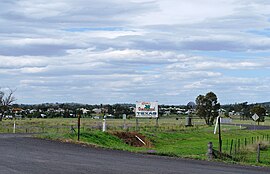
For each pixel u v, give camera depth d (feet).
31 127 175.22
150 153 79.82
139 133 146.72
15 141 89.61
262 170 64.34
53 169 52.08
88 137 115.34
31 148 76.59
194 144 143.64
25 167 52.85
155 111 184.96
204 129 223.71
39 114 399.65
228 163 71.97
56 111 418.51
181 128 217.97
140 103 185.68
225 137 183.32
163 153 79.97
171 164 63.77
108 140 122.11
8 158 61.05
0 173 47.75
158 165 61.41
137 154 77.05
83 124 226.99
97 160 63.77
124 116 220.02
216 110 296.92
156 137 153.58
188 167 61.21
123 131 142.00
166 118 450.71
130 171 53.47
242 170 62.13
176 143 149.48
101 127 182.09
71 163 58.54
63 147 81.56
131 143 130.31
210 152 78.13
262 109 345.72
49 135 105.91
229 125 314.76
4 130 158.10
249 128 275.59
